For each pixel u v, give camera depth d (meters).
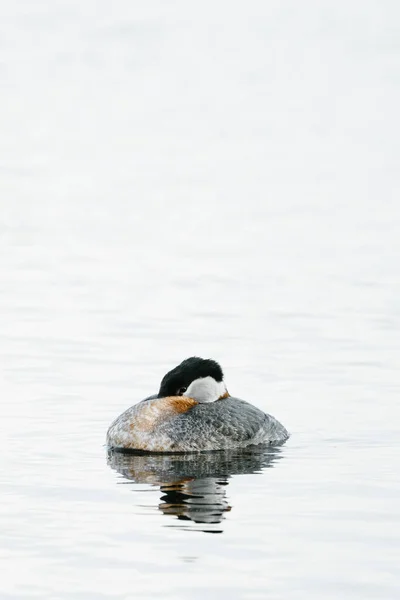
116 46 87.62
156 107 67.81
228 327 23.03
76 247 31.92
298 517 12.88
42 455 15.38
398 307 24.55
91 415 17.36
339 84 74.25
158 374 19.73
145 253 31.09
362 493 13.70
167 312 24.36
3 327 23.00
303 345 21.58
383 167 47.78
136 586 11.23
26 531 12.49
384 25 96.38
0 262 29.73
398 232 33.81
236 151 53.06
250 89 73.50
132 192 42.56
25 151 53.28
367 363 20.25
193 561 11.74
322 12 101.56
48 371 19.83
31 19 94.50
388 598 11.01
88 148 54.34
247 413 16.47
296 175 46.19
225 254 30.89
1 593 11.12
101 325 23.23
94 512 13.08
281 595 11.07
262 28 95.56
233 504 13.34
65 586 11.23
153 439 15.78
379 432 16.42
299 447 15.83
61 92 72.38
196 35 92.38
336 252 30.95
